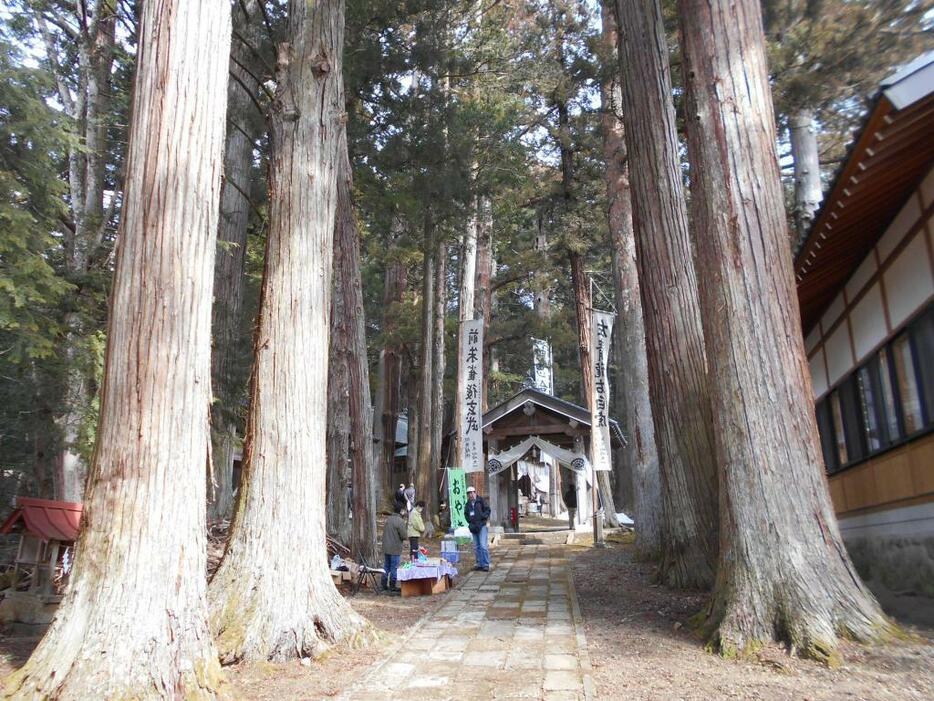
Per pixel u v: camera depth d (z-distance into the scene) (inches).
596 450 572.1
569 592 344.5
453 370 1064.8
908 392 267.7
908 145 209.9
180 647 170.9
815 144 466.0
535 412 706.8
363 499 410.0
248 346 523.5
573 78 581.3
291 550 231.5
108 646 160.6
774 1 419.5
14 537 367.2
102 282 350.0
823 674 183.8
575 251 737.0
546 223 826.8
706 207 245.4
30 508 251.9
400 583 368.8
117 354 179.2
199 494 185.9
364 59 473.7
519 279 895.7
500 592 360.8
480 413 627.8
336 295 416.5
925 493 253.1
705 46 250.1
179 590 174.7
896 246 268.2
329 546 385.7
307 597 230.5
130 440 174.4
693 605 287.3
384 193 521.0
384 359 904.3
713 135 245.4
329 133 275.3
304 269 257.1
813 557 211.6
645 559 438.3
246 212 503.5
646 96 378.3
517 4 656.4
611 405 1253.1
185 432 182.4
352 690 191.6
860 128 196.7
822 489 221.1
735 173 240.8
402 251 682.2
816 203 452.4
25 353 331.9
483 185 569.9
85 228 377.1
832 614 202.8
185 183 188.7
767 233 237.3
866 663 186.7
